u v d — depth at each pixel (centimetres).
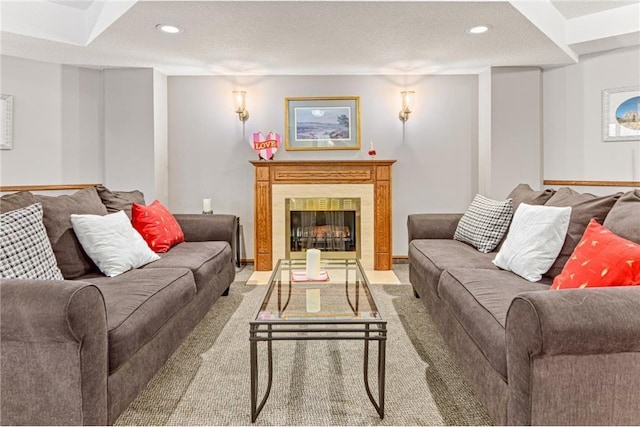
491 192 425
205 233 329
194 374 201
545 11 322
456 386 190
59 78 399
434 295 247
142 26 297
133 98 420
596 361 117
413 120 454
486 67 421
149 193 425
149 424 160
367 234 432
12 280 129
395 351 229
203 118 454
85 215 226
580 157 403
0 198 195
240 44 339
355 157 456
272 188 431
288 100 452
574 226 206
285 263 272
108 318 151
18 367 126
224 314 290
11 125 372
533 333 115
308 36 319
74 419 127
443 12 274
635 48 366
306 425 160
